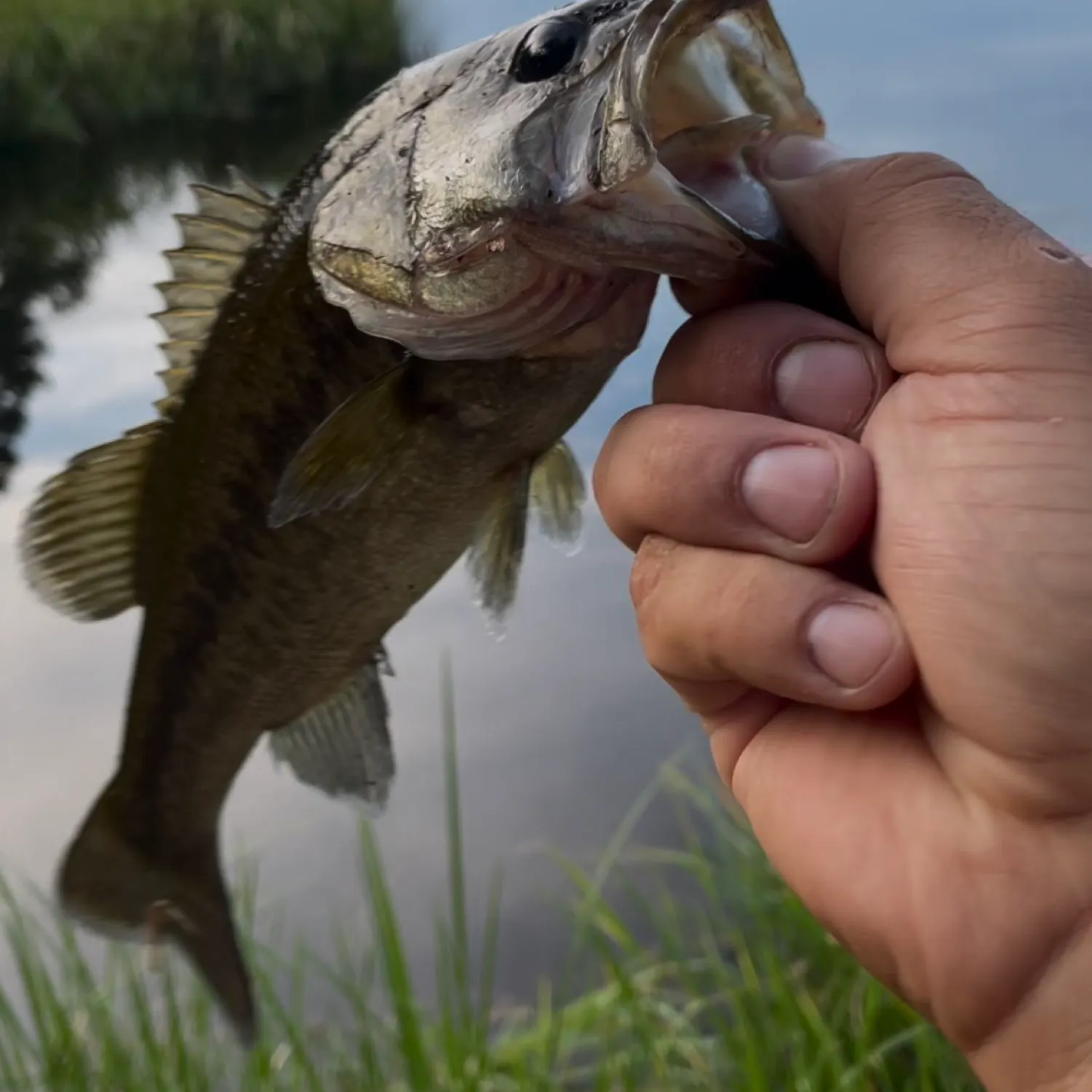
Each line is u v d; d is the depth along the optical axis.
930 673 0.17
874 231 0.18
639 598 0.20
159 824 0.31
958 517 0.17
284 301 0.23
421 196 0.21
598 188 0.18
